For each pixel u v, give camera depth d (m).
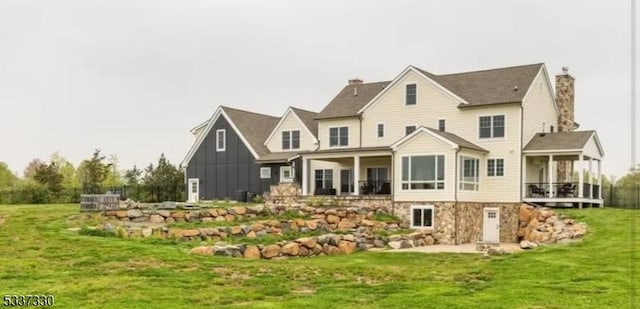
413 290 12.83
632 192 36.78
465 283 13.81
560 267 15.66
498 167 32.53
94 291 12.01
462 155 30.77
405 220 31.31
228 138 40.69
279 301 11.57
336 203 31.67
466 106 33.19
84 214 23.66
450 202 30.05
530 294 12.22
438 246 28.02
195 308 10.84
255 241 21.77
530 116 33.25
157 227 21.73
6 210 25.38
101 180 47.81
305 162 35.81
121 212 23.78
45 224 21.44
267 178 38.88
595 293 12.27
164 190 44.91
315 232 25.31
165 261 15.59
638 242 19.84
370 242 24.80
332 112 38.28
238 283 13.39
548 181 33.56
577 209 29.58
